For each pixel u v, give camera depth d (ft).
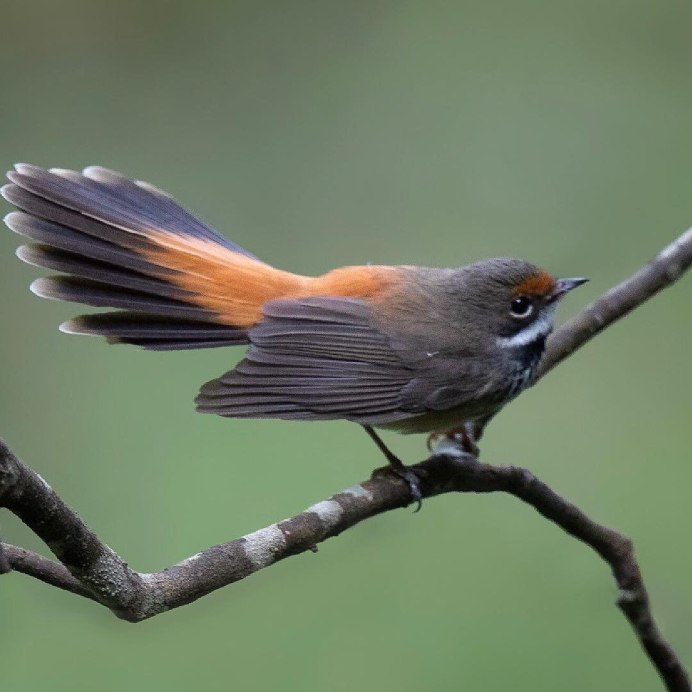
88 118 43.19
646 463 37.81
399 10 45.14
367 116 43.73
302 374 27.68
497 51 44.57
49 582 19.03
